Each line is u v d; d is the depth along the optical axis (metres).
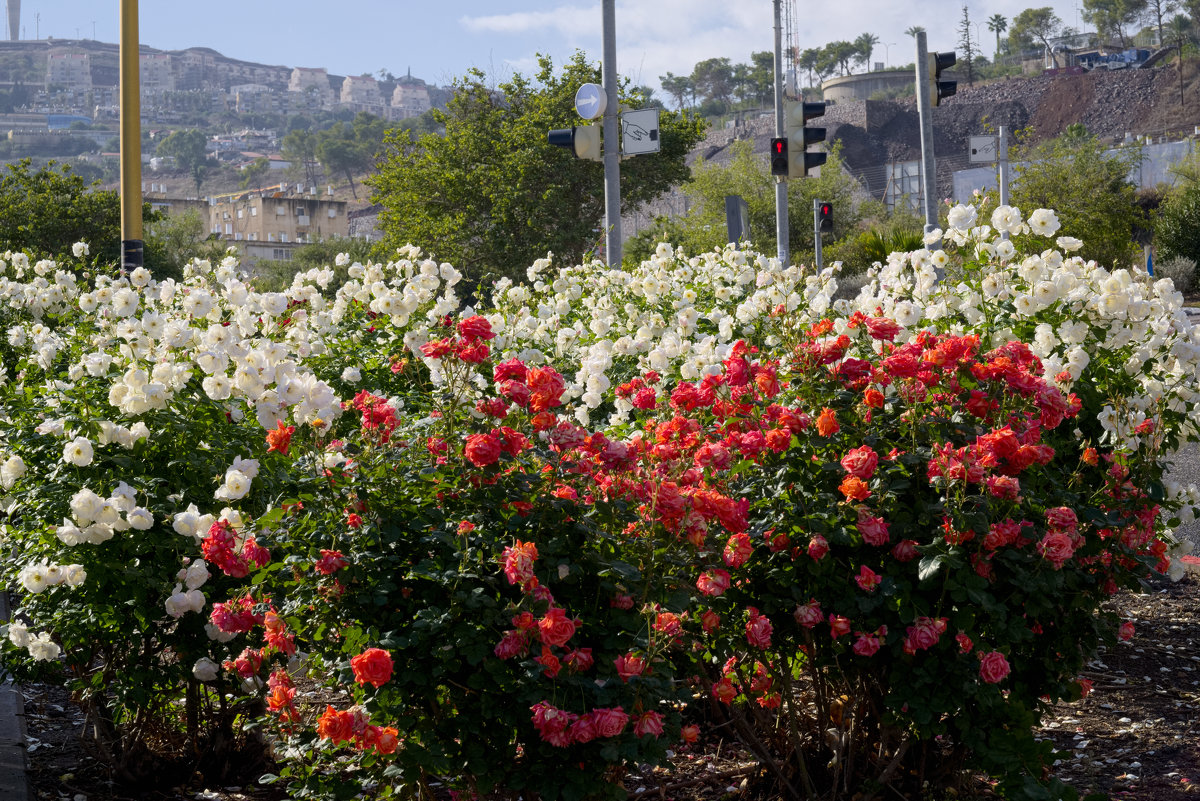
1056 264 4.64
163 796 3.97
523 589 2.73
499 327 6.25
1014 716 3.30
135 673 3.77
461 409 3.34
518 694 2.76
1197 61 116.31
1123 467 3.85
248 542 2.95
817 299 5.50
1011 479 3.19
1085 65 151.12
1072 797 3.27
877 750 3.80
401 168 34.03
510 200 31.94
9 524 4.09
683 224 54.44
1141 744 4.41
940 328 4.57
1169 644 5.61
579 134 11.80
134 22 11.24
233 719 4.13
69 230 34.00
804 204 52.91
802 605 3.33
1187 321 4.60
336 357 6.46
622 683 2.80
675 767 4.09
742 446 3.43
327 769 3.14
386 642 2.72
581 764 2.79
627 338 5.83
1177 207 41.31
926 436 3.47
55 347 5.56
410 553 2.90
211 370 3.84
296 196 117.31
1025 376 3.48
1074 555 3.61
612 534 3.10
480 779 2.84
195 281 7.01
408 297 5.73
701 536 3.02
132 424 3.86
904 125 117.25
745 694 3.69
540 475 3.06
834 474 3.43
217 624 2.99
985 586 3.22
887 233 40.69
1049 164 43.09
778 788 3.80
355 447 3.21
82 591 3.70
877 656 3.44
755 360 4.18
